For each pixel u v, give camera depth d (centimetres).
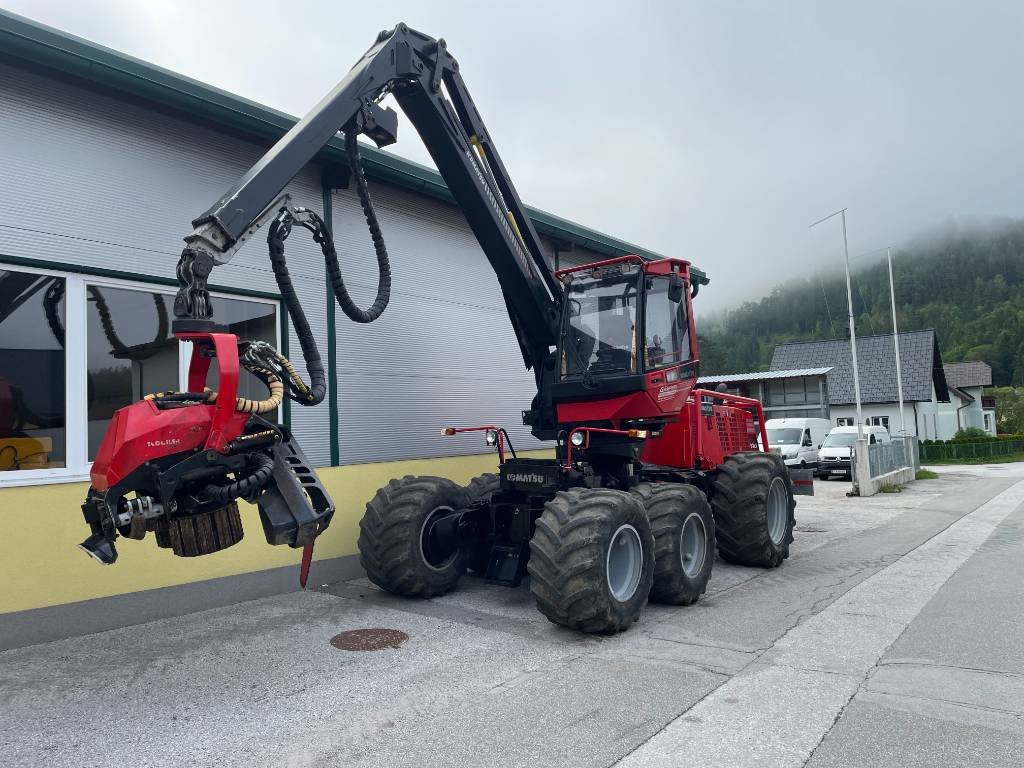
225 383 380
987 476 2372
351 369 783
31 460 547
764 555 752
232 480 401
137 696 416
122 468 360
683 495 610
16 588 508
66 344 572
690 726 364
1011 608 588
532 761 329
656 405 632
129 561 564
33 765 335
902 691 408
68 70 545
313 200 756
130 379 609
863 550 880
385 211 839
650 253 1298
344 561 717
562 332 668
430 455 873
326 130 496
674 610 595
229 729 371
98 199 593
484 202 628
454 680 436
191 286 415
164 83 589
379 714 386
